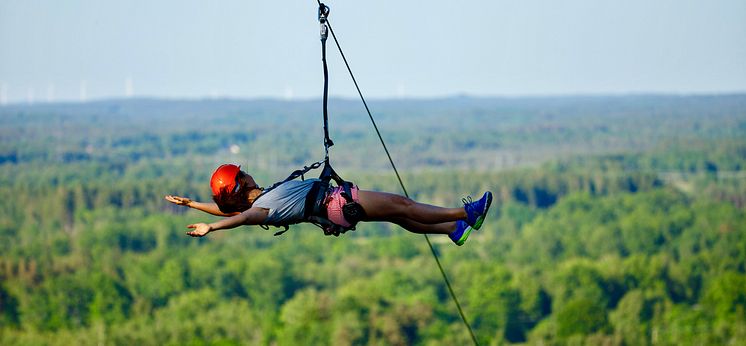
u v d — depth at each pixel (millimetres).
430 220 37969
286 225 37219
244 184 37656
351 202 37094
